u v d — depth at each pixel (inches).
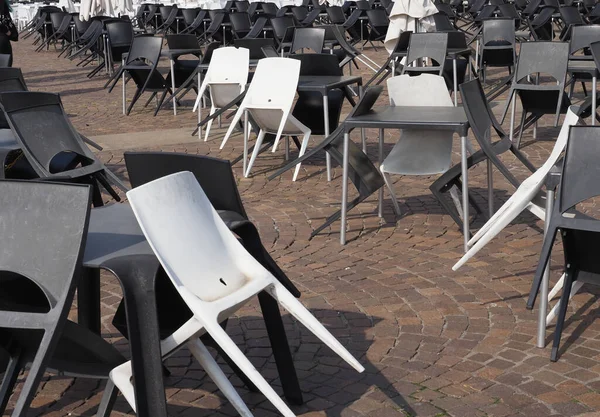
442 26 525.3
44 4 1125.7
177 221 107.3
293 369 125.6
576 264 138.9
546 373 135.3
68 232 97.4
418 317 160.7
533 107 323.0
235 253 113.3
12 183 100.4
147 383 96.3
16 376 109.0
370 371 138.3
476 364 139.6
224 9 771.4
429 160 216.1
